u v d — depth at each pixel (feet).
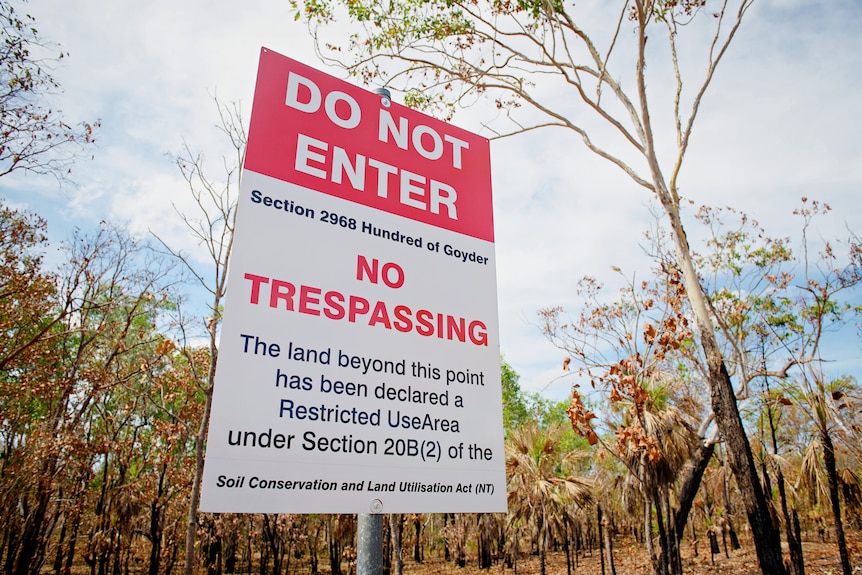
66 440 48.47
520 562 87.40
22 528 47.62
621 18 30.45
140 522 66.49
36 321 49.03
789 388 37.11
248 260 8.11
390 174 10.27
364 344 8.73
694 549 80.74
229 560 89.56
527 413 120.37
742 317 42.47
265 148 8.94
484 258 10.94
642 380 30.42
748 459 25.30
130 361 60.54
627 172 34.32
